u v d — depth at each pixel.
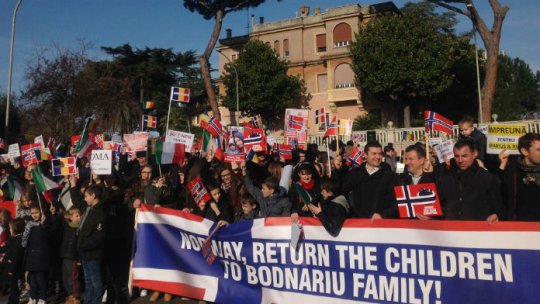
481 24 22.81
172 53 40.84
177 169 8.24
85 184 7.39
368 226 4.86
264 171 7.96
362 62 34.00
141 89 39.53
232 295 5.65
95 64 33.44
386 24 33.44
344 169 8.77
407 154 5.04
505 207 4.80
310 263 5.20
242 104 39.12
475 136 6.39
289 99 39.69
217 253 5.82
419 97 34.78
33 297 6.99
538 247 4.05
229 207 6.23
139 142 8.40
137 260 6.22
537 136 4.51
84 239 6.20
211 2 29.91
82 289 7.55
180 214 6.14
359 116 37.78
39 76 28.09
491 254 4.22
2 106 36.28
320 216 5.06
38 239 6.91
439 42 32.69
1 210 7.95
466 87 36.88
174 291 6.02
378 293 4.77
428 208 4.53
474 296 4.27
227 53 46.81
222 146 9.78
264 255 5.50
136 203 6.37
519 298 4.09
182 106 42.09
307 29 42.56
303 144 9.51
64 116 28.34
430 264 4.50
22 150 9.67
